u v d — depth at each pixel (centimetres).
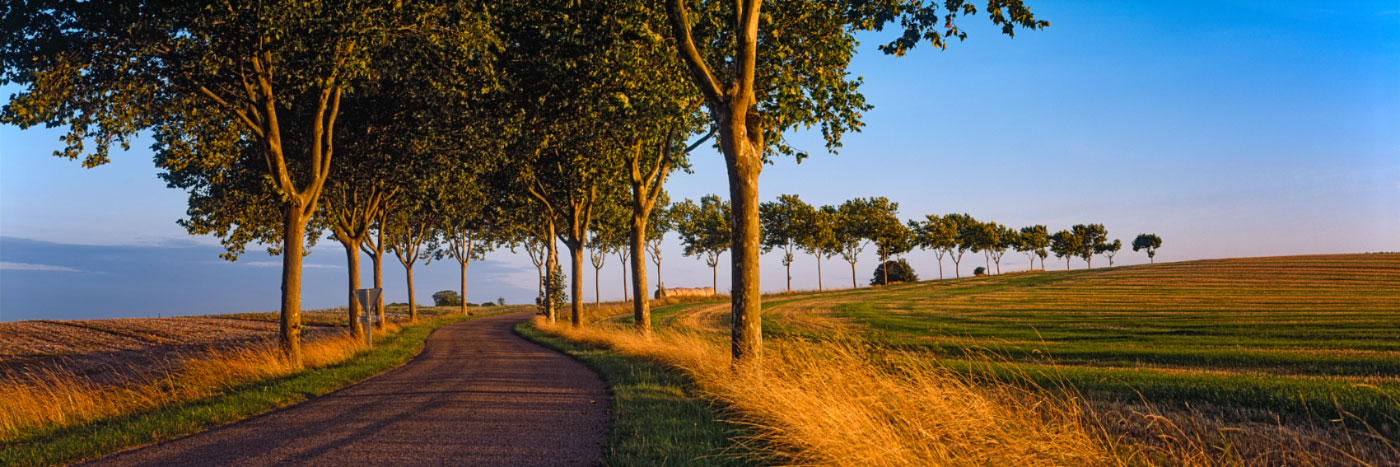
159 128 1859
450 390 1163
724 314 4578
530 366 1600
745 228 1047
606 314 5041
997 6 1062
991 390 855
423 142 2222
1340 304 3459
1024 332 2580
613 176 2734
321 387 1230
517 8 1845
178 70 1605
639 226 2380
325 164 1842
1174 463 624
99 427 904
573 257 3094
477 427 805
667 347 1584
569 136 2341
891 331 2711
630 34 1481
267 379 1423
